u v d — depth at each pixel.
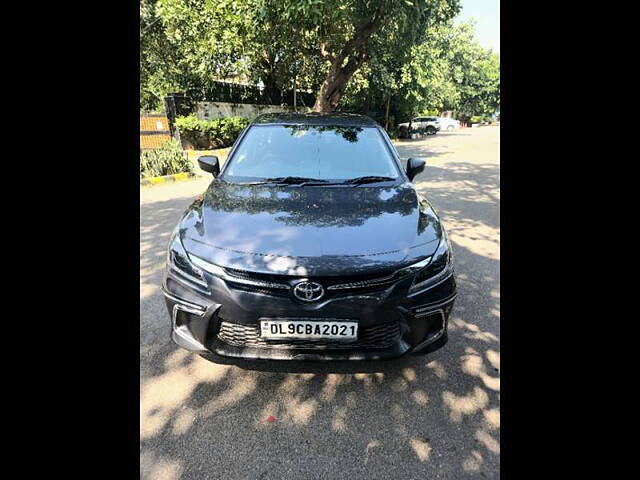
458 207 6.66
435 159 13.52
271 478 1.67
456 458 1.77
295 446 1.82
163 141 10.53
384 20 9.34
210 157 3.29
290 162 3.00
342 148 3.14
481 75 46.78
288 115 3.55
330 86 10.85
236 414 2.01
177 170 8.95
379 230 2.20
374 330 2.01
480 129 41.16
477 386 2.22
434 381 2.27
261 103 16.67
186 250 2.12
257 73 13.45
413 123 28.50
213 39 9.88
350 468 1.71
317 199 2.54
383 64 16.36
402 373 2.33
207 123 12.56
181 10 9.91
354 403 2.10
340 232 2.16
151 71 15.60
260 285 1.93
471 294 3.39
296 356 1.98
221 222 2.28
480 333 2.76
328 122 3.43
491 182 9.05
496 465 1.72
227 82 15.23
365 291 1.94
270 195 2.59
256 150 3.12
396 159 3.19
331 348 1.99
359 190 2.71
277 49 11.42
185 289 2.06
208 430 1.90
